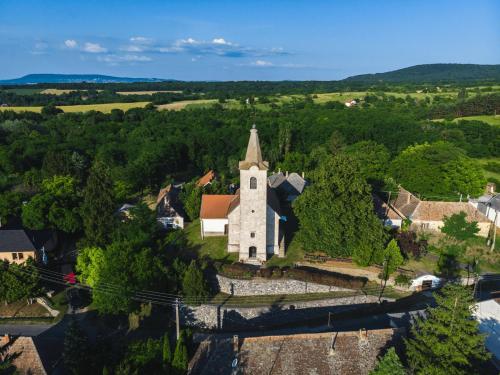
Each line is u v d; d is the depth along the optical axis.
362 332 37.69
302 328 49.50
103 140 132.62
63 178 91.31
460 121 133.12
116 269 50.72
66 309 56.19
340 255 56.78
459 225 65.69
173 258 59.88
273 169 119.69
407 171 86.00
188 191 85.00
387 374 31.08
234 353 36.09
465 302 32.06
